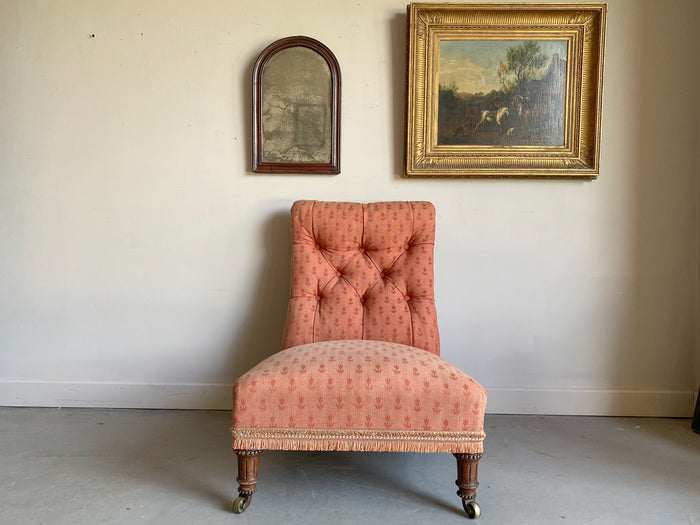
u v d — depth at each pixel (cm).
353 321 194
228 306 224
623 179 217
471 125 213
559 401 222
